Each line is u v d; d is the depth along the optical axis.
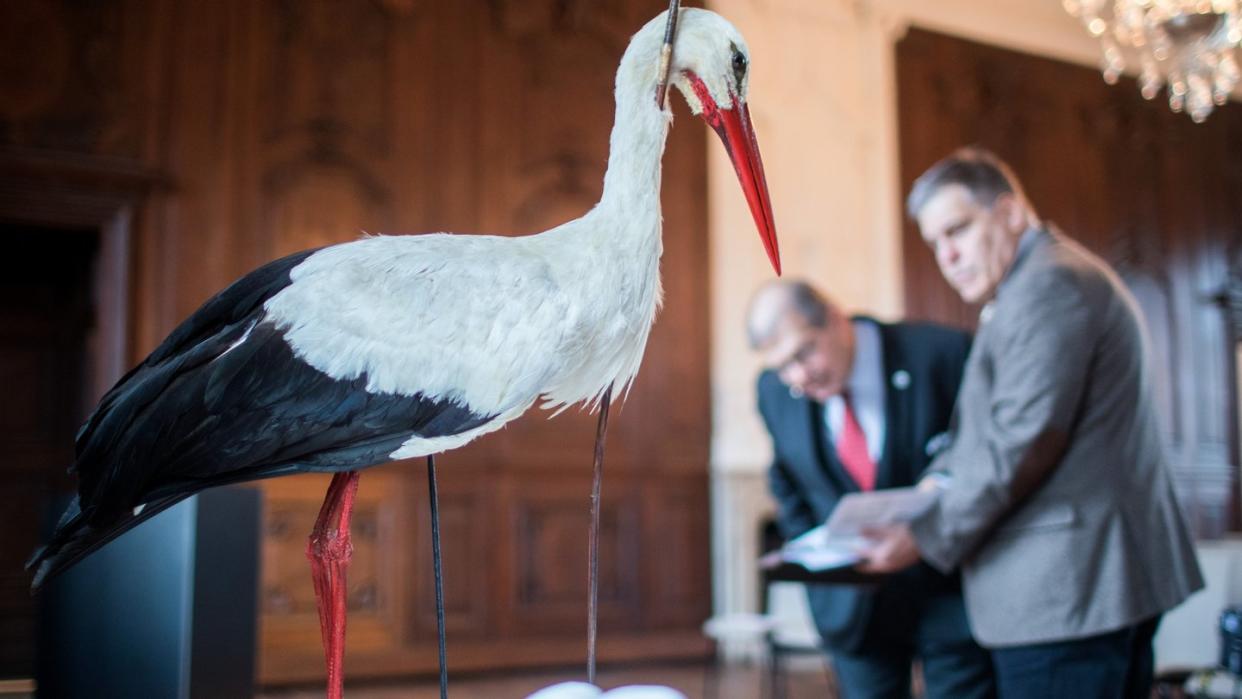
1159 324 9.66
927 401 2.74
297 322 1.06
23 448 6.13
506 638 6.62
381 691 5.86
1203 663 3.17
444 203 6.83
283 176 6.42
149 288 5.98
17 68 5.80
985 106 8.94
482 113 7.00
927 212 2.25
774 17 8.05
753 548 7.32
